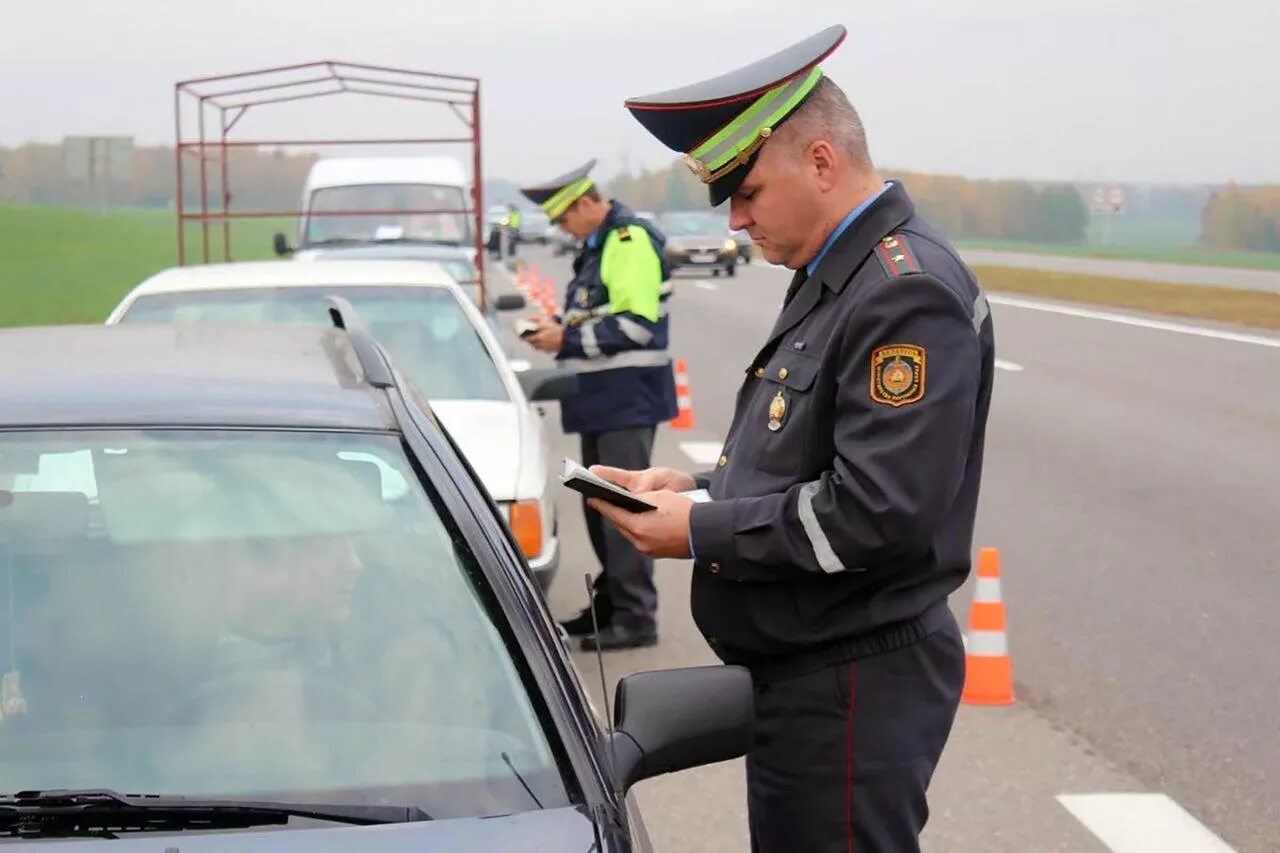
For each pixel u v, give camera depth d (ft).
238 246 150.30
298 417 10.27
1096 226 174.91
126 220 194.49
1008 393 52.85
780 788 10.82
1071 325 77.97
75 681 9.04
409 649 9.23
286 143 57.62
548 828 8.25
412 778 8.64
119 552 9.58
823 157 10.38
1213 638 24.03
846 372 10.09
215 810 8.28
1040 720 20.54
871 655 10.55
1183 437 43.37
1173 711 20.76
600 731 9.29
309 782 8.63
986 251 169.37
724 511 10.27
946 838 16.80
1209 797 17.87
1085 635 24.25
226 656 9.20
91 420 10.03
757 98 10.36
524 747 8.80
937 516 9.88
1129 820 17.21
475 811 8.43
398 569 9.58
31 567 9.49
